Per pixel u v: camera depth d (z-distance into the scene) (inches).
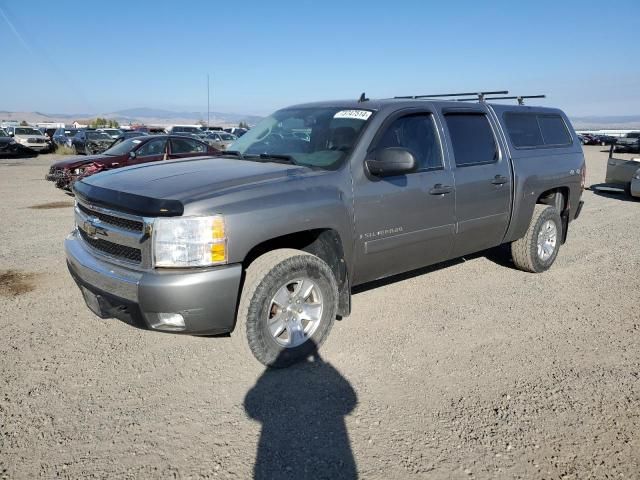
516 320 183.8
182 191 132.8
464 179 188.7
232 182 139.9
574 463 107.8
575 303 201.6
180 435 114.8
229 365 146.3
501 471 105.1
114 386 134.2
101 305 139.9
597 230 344.8
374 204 160.4
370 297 203.6
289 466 105.7
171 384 135.9
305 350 148.6
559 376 143.7
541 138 237.3
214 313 129.6
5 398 127.0
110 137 1141.1
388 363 149.9
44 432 114.4
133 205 128.9
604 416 124.6
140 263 130.1
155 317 128.7
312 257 146.3
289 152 174.7
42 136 1208.2
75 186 160.2
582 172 254.5
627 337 170.4
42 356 149.3
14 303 189.5
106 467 104.0
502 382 140.3
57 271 229.9
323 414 124.0
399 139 171.6
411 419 122.5
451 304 198.1
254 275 136.9
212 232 127.1
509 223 215.0
